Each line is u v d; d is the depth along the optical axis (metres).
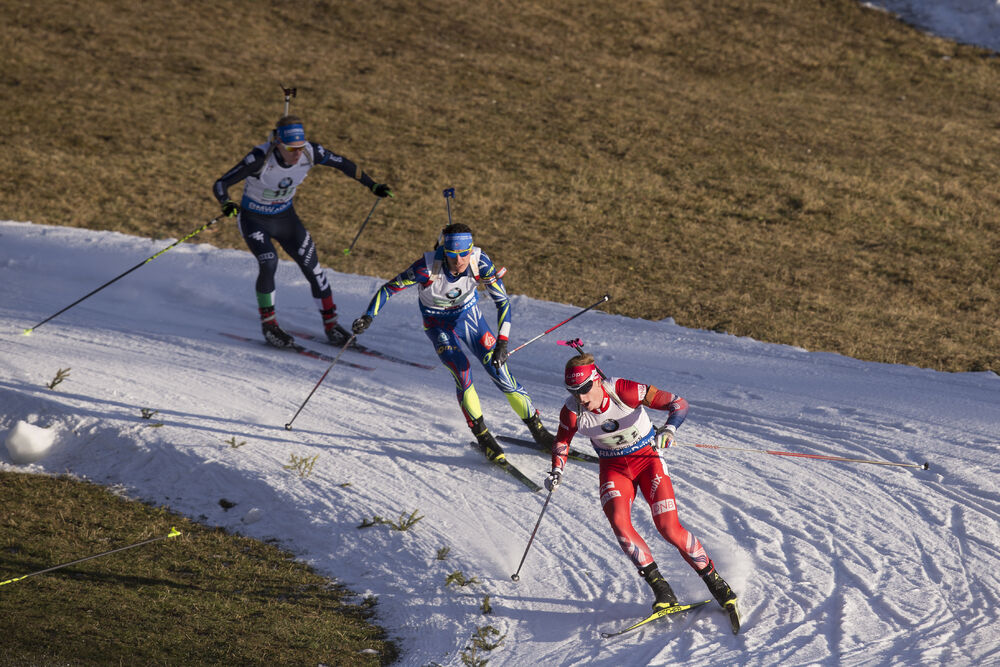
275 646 20.41
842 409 31.31
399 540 24.16
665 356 38.03
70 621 21.03
